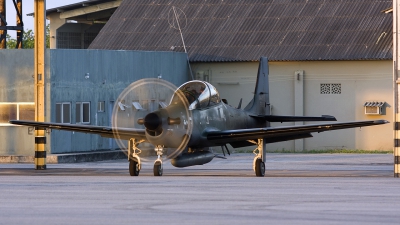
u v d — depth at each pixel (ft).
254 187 158.20
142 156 279.90
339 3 411.95
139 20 443.32
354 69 381.19
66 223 107.24
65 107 321.11
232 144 232.32
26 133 316.40
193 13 437.99
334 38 390.63
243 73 400.88
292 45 394.32
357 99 380.78
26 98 314.76
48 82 311.06
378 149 377.71
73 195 141.28
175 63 397.60
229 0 440.45
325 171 237.86
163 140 204.23
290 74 391.86
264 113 272.31
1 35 355.97
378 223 107.86
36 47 251.39
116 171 237.04
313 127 205.67
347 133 383.24
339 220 110.52
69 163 300.61
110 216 113.91
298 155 349.00
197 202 130.62
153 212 118.21
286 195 141.90
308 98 388.78
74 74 326.24
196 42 417.28
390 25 388.98
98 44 431.43
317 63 386.93
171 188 155.63
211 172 232.94
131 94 362.12
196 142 212.23
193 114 209.97
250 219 111.34
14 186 159.94
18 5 359.46
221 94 405.59
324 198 136.77
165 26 433.89
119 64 355.15
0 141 318.86
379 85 377.09
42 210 120.06
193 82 217.77
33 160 305.12
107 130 214.48
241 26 418.51
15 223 107.14
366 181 177.06
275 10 421.18
